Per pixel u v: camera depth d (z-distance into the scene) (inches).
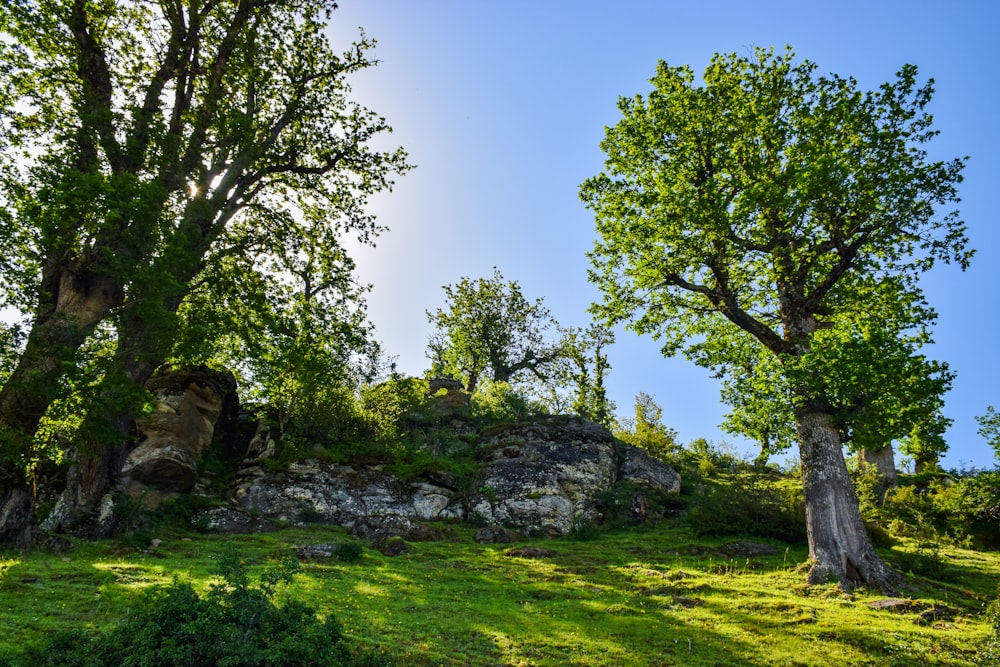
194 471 892.0
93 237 579.5
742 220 687.7
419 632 394.6
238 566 301.3
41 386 523.8
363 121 932.6
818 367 601.9
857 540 608.7
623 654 381.1
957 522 936.3
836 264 709.9
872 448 618.8
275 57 880.3
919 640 423.5
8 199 521.3
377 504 960.9
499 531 854.5
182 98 794.2
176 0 775.7
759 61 790.5
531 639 399.5
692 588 570.6
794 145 697.6
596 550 780.6
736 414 699.4
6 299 524.1
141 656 248.4
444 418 1371.8
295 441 1045.2
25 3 647.1
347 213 965.8
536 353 1888.5
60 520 680.4
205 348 653.9
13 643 298.5
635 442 1539.1
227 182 792.9
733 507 885.2
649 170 799.1
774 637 428.5
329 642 287.9
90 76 712.4
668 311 802.2
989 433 1107.3
